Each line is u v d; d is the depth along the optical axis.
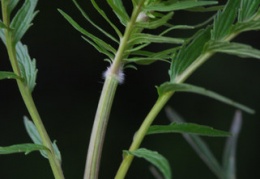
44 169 1.40
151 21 0.46
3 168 1.39
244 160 1.36
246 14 0.45
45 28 1.41
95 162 0.46
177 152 1.38
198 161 1.36
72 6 1.38
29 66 0.47
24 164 1.39
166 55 0.46
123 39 0.44
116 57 0.45
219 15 0.46
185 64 0.46
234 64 1.42
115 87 0.46
